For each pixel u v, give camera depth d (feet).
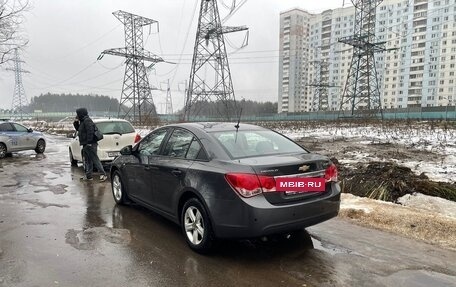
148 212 20.11
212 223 13.28
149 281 11.86
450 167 30.66
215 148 14.34
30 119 240.94
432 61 252.83
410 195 22.07
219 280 11.96
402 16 264.93
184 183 14.58
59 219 18.69
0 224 17.74
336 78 288.92
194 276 12.23
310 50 300.81
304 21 297.33
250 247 14.82
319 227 17.34
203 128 16.02
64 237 15.96
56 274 12.31
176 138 16.79
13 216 19.13
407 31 264.52
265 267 12.94
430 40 252.21
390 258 13.69
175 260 13.53
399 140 55.31
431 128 66.44
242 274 12.39
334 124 101.40
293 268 12.85
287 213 12.66
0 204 21.74
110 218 18.94
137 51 141.59
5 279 11.91
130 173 19.71
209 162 14.01
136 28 142.92
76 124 33.60
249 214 12.28
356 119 112.68
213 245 13.69
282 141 16.17
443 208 19.74
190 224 14.60
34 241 15.40
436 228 16.19
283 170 12.88
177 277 12.16
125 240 15.62
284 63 299.58
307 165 13.48
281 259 13.64
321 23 292.20
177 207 15.26
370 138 60.59
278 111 305.73
